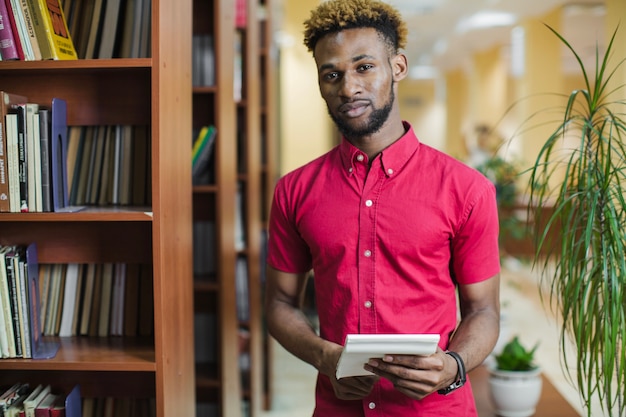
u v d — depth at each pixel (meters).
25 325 1.79
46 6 1.78
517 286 5.09
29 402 1.83
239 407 3.39
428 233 1.55
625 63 2.96
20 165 1.75
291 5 7.51
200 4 2.99
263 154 4.52
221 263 2.92
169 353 1.85
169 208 1.85
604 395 1.85
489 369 2.35
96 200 2.05
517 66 12.63
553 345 4.93
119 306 2.04
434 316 1.59
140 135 2.04
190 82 2.14
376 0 1.58
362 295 1.58
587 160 1.86
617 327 1.61
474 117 14.30
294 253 1.77
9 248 1.88
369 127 1.56
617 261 1.65
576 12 9.38
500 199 3.60
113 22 1.96
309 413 4.05
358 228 1.59
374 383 1.55
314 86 7.64
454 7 9.61
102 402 2.08
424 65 16.84
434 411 1.59
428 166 1.60
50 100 2.01
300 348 1.66
